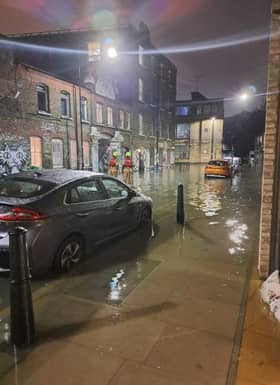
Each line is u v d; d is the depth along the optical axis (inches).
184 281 168.4
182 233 267.6
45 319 130.3
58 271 175.2
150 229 279.1
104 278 171.8
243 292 155.2
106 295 152.1
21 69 652.7
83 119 877.8
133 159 1209.4
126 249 221.5
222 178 893.8
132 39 1140.5
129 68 1158.3
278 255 164.2
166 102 1560.0
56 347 112.0
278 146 153.2
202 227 291.4
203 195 523.8
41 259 163.9
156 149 1443.2
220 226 296.4
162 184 704.4
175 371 100.7
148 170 1253.7
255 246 231.6
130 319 130.6
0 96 608.7
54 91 753.6
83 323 127.6
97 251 215.9
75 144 844.0
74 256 187.6
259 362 104.9
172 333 120.9
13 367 102.1
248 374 99.3
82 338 117.4
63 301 145.9
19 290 110.6
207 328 124.3
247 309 138.8
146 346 113.0
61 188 182.2
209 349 111.4
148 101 1344.7
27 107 674.8
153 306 141.6
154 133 1429.6
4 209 159.9
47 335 119.1
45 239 163.9
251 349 111.4
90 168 911.7
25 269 111.7
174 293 154.3
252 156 2194.9
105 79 978.7
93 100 913.5
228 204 430.0
